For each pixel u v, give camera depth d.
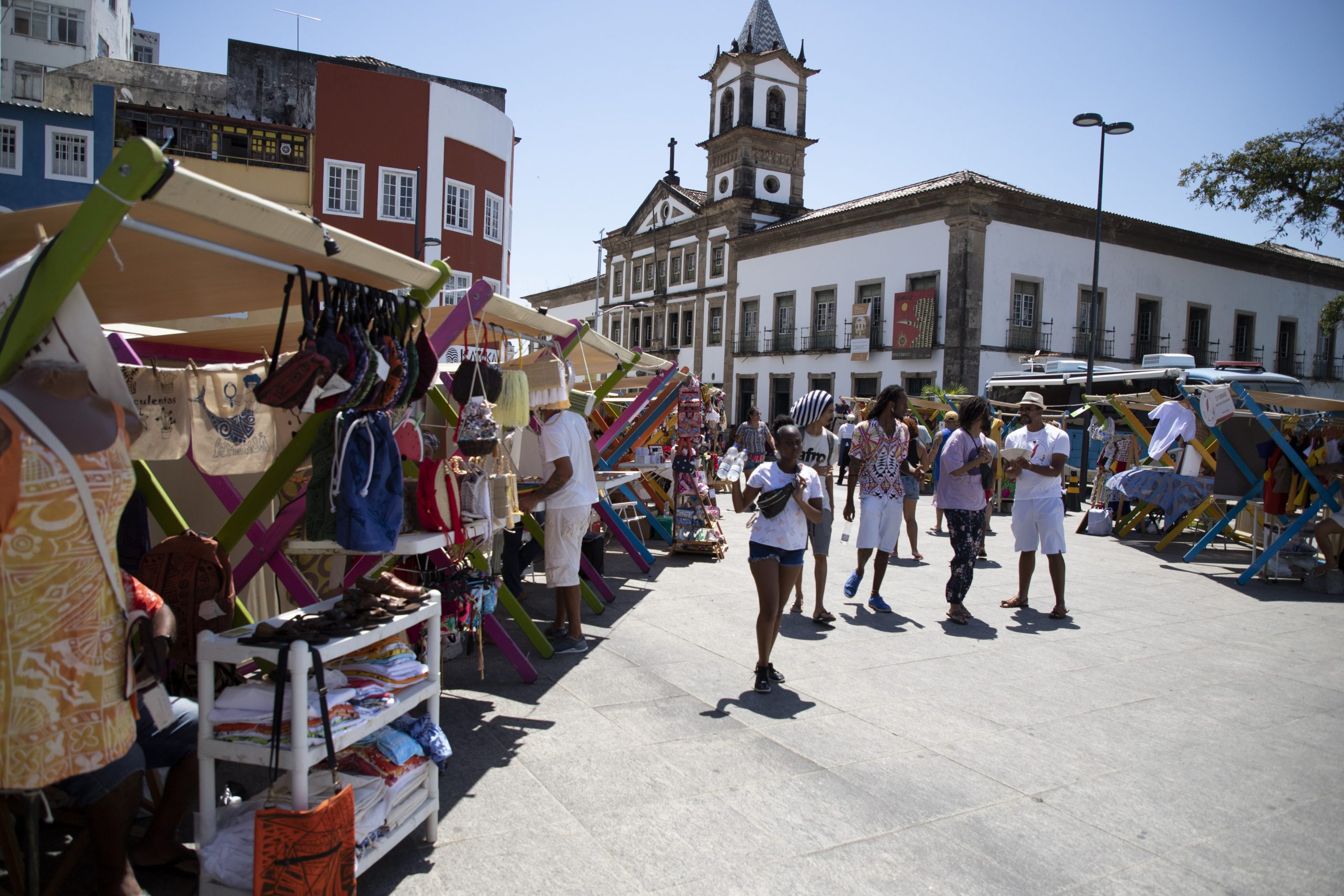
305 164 23.53
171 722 2.78
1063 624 7.00
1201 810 3.70
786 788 3.80
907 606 7.50
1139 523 12.67
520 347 6.24
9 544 2.15
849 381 32.81
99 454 2.31
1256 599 8.19
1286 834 3.50
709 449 16.86
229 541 3.44
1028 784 3.92
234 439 4.26
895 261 30.84
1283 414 10.16
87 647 2.30
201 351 5.27
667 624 6.64
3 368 2.20
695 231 42.47
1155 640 6.59
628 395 16.19
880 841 3.35
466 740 4.21
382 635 2.86
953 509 6.84
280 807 2.58
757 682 5.10
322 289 3.06
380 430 3.25
